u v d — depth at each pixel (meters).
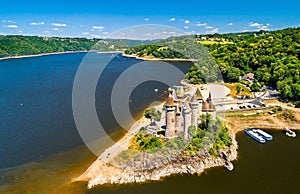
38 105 145.75
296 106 129.75
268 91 152.00
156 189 70.56
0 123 117.44
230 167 79.75
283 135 108.00
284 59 179.38
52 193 69.06
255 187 72.31
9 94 172.75
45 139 100.06
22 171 78.75
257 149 95.06
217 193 69.56
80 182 73.50
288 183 74.25
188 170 77.19
